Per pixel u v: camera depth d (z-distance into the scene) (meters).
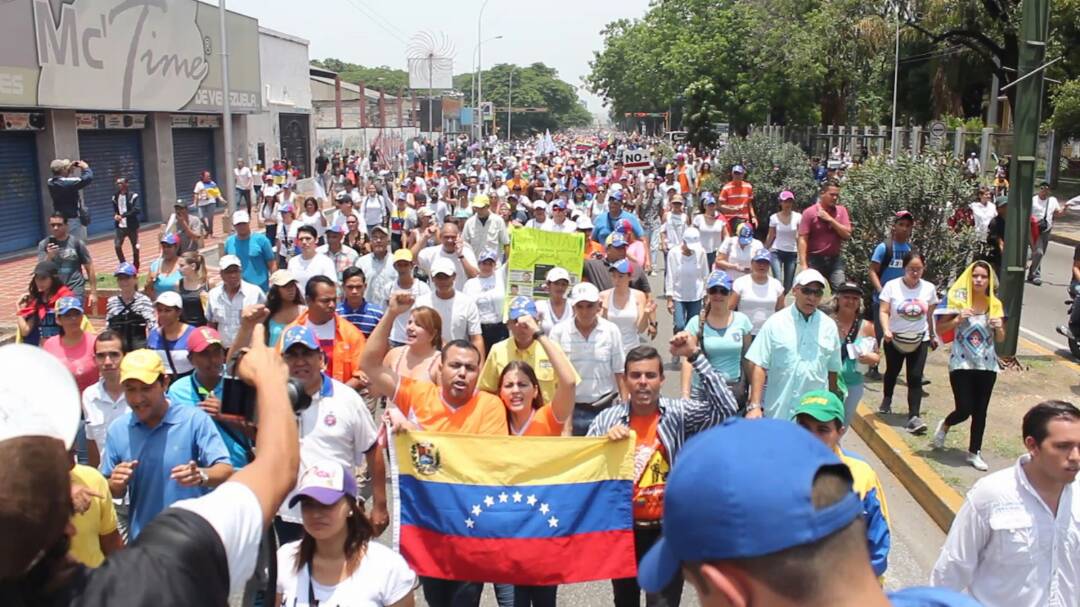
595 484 5.00
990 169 30.36
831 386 6.95
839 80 39.19
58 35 21.02
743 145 23.69
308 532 4.08
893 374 9.38
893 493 7.95
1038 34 11.02
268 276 11.88
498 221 14.50
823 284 6.71
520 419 5.83
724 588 1.37
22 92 19.88
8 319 13.98
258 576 4.34
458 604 5.09
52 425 1.51
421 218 14.70
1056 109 32.41
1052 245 25.12
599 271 10.16
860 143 36.31
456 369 5.52
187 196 30.39
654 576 1.55
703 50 42.62
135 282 9.08
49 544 1.46
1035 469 4.05
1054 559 4.04
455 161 55.97
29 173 21.50
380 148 55.53
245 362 2.08
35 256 20.66
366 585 4.09
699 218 14.83
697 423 5.16
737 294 9.23
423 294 9.21
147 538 1.60
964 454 8.30
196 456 5.12
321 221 16.38
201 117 30.56
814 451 1.42
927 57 37.78
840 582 1.34
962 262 12.30
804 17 38.03
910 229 10.38
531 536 4.95
